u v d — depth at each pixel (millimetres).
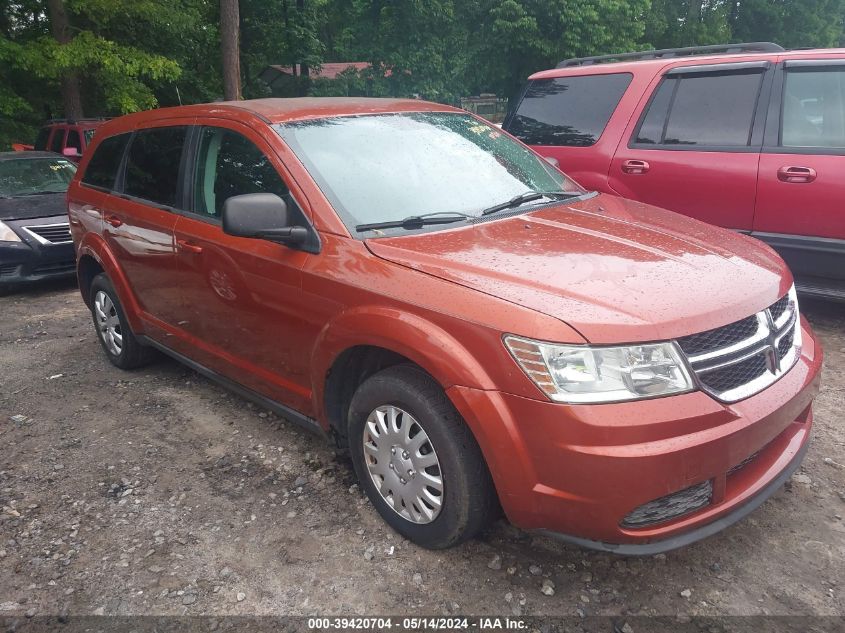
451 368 2449
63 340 5859
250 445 3846
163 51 20688
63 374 5035
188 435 4000
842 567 2688
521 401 2326
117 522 3178
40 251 7438
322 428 3219
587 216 3322
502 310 2387
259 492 3375
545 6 24703
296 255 3105
